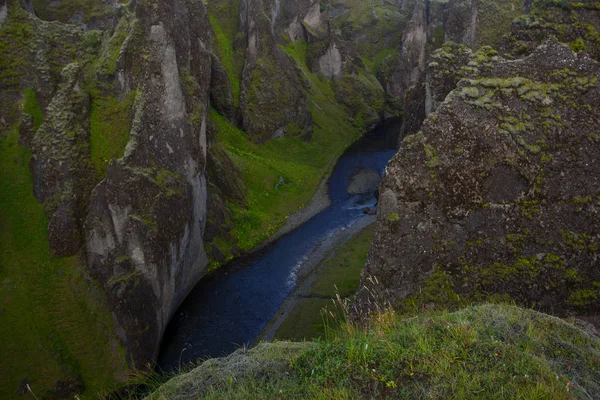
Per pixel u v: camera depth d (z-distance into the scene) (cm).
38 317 2577
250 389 940
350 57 10050
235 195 4966
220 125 6362
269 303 3547
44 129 3002
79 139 3011
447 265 2002
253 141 6656
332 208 5544
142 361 2733
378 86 10238
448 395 809
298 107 7406
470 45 3972
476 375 838
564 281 1884
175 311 3403
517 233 1942
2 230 2742
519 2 3741
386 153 7738
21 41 3316
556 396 766
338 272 3888
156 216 2878
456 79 2867
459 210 1998
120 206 2761
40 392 2341
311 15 9669
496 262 1956
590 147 1909
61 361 2488
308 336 2945
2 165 2956
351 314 2112
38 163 2928
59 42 3422
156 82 3103
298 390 899
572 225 1895
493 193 1972
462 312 1103
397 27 11294
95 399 2444
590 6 2264
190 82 3556
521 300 1919
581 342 992
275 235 4778
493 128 1986
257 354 1076
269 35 7231
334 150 7606
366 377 888
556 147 1934
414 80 10362
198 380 1028
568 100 1972
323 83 9344
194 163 3462
